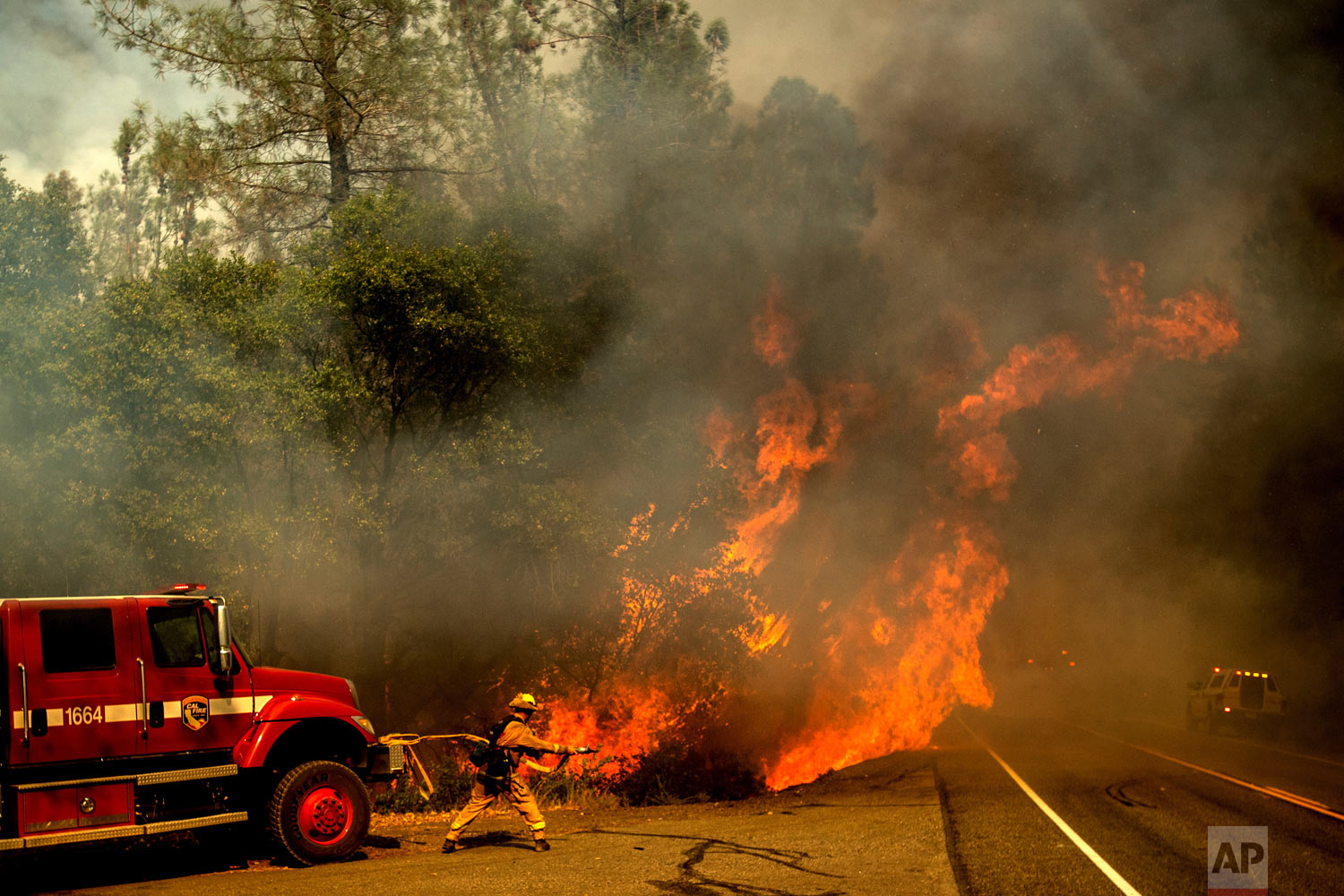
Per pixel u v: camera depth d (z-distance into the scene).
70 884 8.70
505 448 16.98
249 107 22.30
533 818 9.73
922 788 14.73
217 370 14.04
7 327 13.38
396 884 7.91
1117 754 20.44
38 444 12.90
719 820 12.15
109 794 8.77
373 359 16.89
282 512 14.91
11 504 13.02
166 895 7.76
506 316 17.09
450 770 14.45
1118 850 9.22
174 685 9.26
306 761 10.06
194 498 13.71
